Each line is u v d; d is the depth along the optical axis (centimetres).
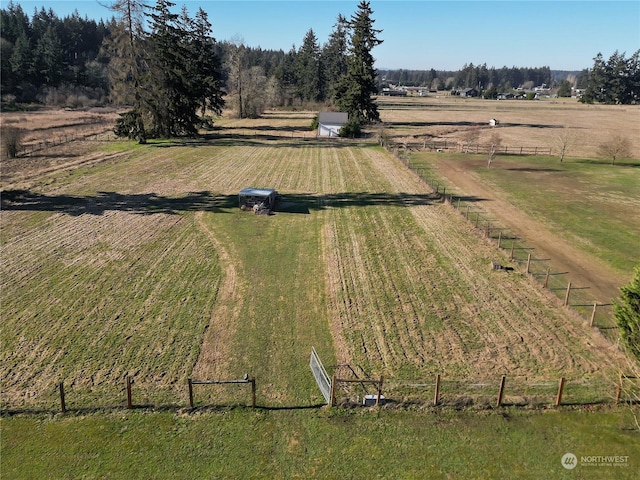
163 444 1195
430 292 1980
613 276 2138
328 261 2280
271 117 9519
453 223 2847
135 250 2356
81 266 2156
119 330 1664
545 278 2108
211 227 2703
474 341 1634
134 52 5322
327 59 11900
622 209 3147
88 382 1402
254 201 3022
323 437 1224
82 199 3209
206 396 1358
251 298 1909
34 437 1210
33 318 1723
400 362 1523
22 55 10556
